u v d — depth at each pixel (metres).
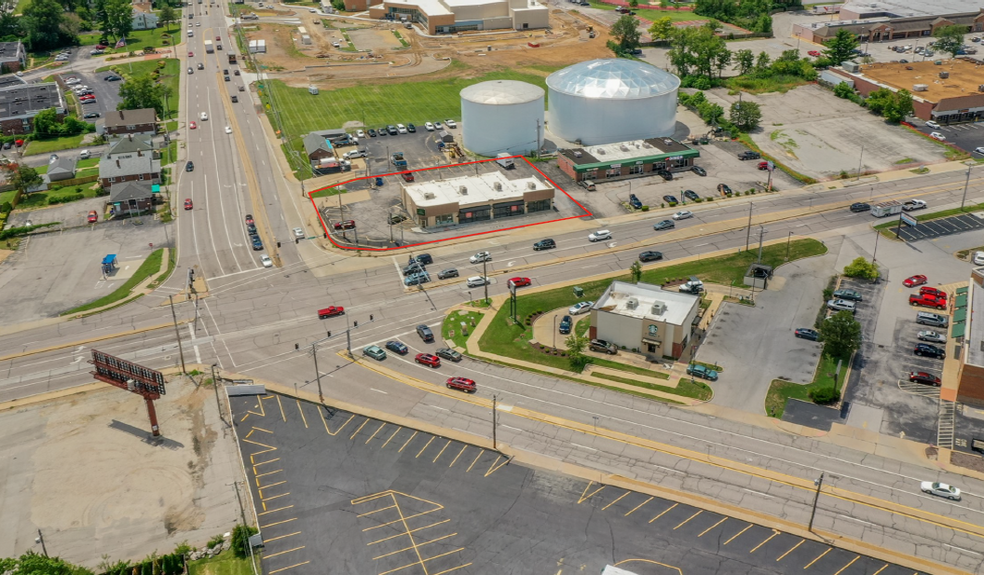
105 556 97.38
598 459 111.12
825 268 159.00
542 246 169.62
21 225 189.00
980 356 120.50
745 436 114.62
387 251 171.75
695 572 93.00
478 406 122.69
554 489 106.00
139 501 106.69
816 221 178.25
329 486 107.81
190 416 122.56
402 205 192.25
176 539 100.44
